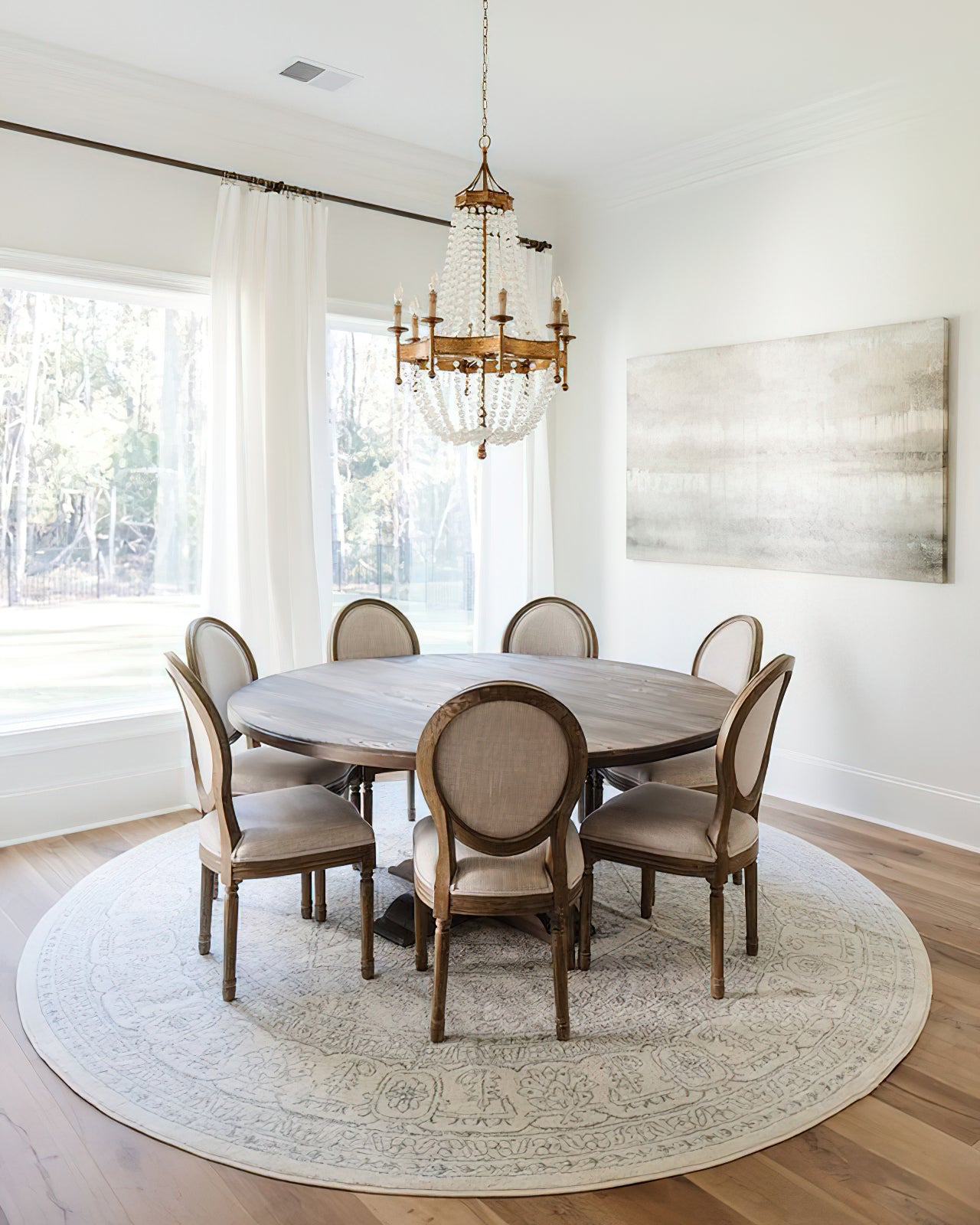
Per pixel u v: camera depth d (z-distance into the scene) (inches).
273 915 124.6
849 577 163.3
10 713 154.0
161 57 143.2
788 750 174.9
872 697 161.6
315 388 173.8
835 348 161.0
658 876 137.7
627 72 147.3
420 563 204.8
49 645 157.0
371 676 136.1
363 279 183.8
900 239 153.2
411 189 188.1
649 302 194.1
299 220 168.6
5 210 141.6
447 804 91.7
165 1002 102.1
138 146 153.6
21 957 112.1
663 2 125.0
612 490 205.3
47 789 152.7
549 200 209.0
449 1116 83.1
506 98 157.8
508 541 210.5
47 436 154.7
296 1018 99.2
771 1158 78.2
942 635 152.1
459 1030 96.7
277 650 169.3
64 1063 90.8
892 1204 73.0
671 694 125.0
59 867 139.6
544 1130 81.4
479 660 150.2
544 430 211.3
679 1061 91.1
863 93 152.8
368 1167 77.0
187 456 169.5
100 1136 80.8
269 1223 71.4
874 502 157.6
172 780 166.2
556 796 91.9
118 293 157.9
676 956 112.7
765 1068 89.9
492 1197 74.1
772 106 160.2
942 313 148.7
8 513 151.7
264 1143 79.8
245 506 164.2
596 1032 96.3
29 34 135.8
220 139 161.6
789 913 124.2
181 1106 84.5
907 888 133.5
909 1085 87.7
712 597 186.1
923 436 150.4
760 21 130.4
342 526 192.1
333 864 104.8
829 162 161.6
